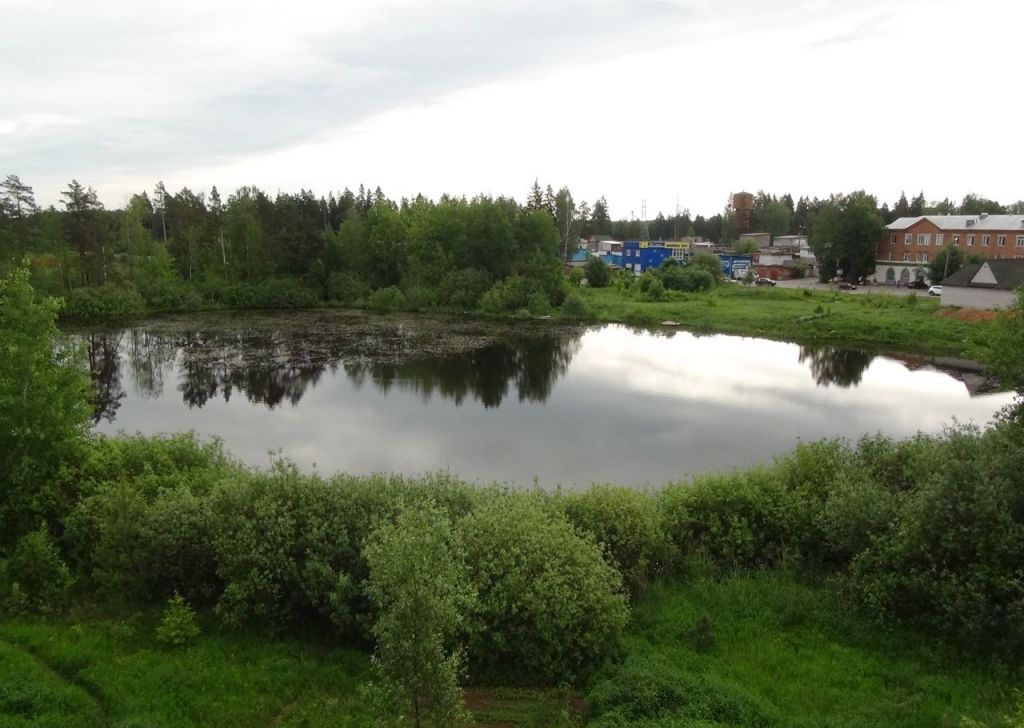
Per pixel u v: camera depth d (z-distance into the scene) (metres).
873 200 96.25
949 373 42.66
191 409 33.88
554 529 12.79
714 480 17.17
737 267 104.69
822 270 96.31
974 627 11.47
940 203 156.00
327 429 30.27
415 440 28.69
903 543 12.73
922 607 12.57
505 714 10.40
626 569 14.16
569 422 31.41
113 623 12.52
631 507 15.18
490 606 11.41
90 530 14.57
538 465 25.67
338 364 45.25
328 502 13.48
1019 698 9.99
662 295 76.69
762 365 45.09
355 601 12.16
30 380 15.89
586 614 11.53
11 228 71.06
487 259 82.31
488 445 28.02
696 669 11.52
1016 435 14.87
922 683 10.91
